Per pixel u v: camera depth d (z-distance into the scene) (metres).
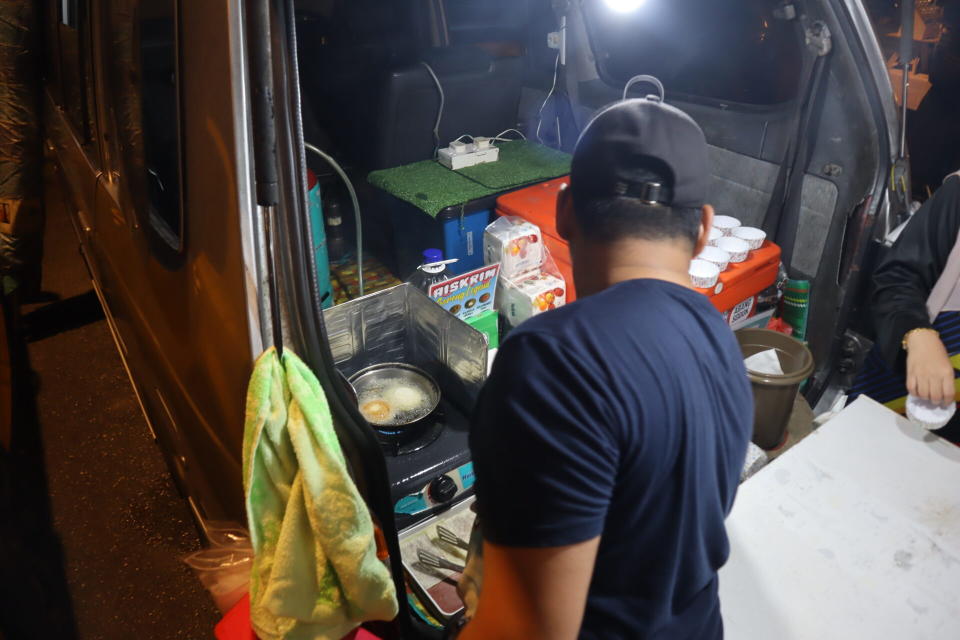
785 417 2.06
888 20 3.62
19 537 1.81
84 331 3.16
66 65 2.39
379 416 1.62
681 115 0.83
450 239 2.44
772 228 2.34
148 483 2.36
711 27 2.38
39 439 2.54
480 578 1.06
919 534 1.59
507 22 3.14
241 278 1.06
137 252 1.60
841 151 2.10
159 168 1.37
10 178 2.95
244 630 1.21
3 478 1.94
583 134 0.86
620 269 0.82
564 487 0.68
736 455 0.83
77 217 2.71
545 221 2.34
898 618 1.42
